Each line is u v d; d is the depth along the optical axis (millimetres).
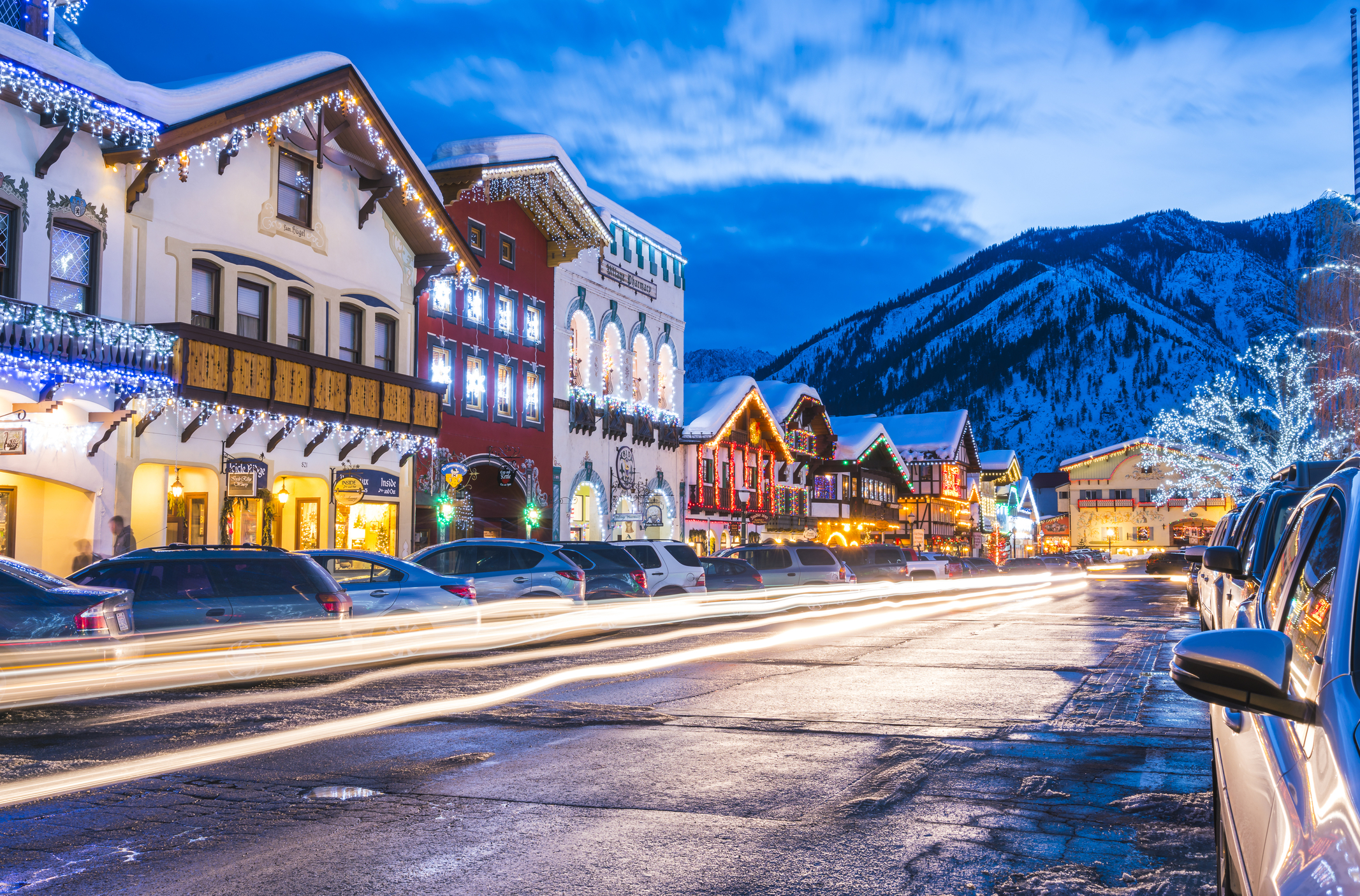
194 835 5965
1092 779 7391
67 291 20781
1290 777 2512
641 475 46031
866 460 72875
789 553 31891
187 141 22094
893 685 12156
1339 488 3369
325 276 27172
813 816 6375
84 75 20281
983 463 113062
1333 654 2584
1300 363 43312
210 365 22250
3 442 18328
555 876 5238
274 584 13758
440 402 30094
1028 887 5094
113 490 21234
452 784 7219
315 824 6199
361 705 10773
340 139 27859
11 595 10898
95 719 9984
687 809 6531
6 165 19484
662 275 48656
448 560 19766
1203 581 17203
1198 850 5711
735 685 12164
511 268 36688
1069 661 14586
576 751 8336
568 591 19422
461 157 34719
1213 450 59719
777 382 63344
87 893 4988
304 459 26422
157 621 12742
